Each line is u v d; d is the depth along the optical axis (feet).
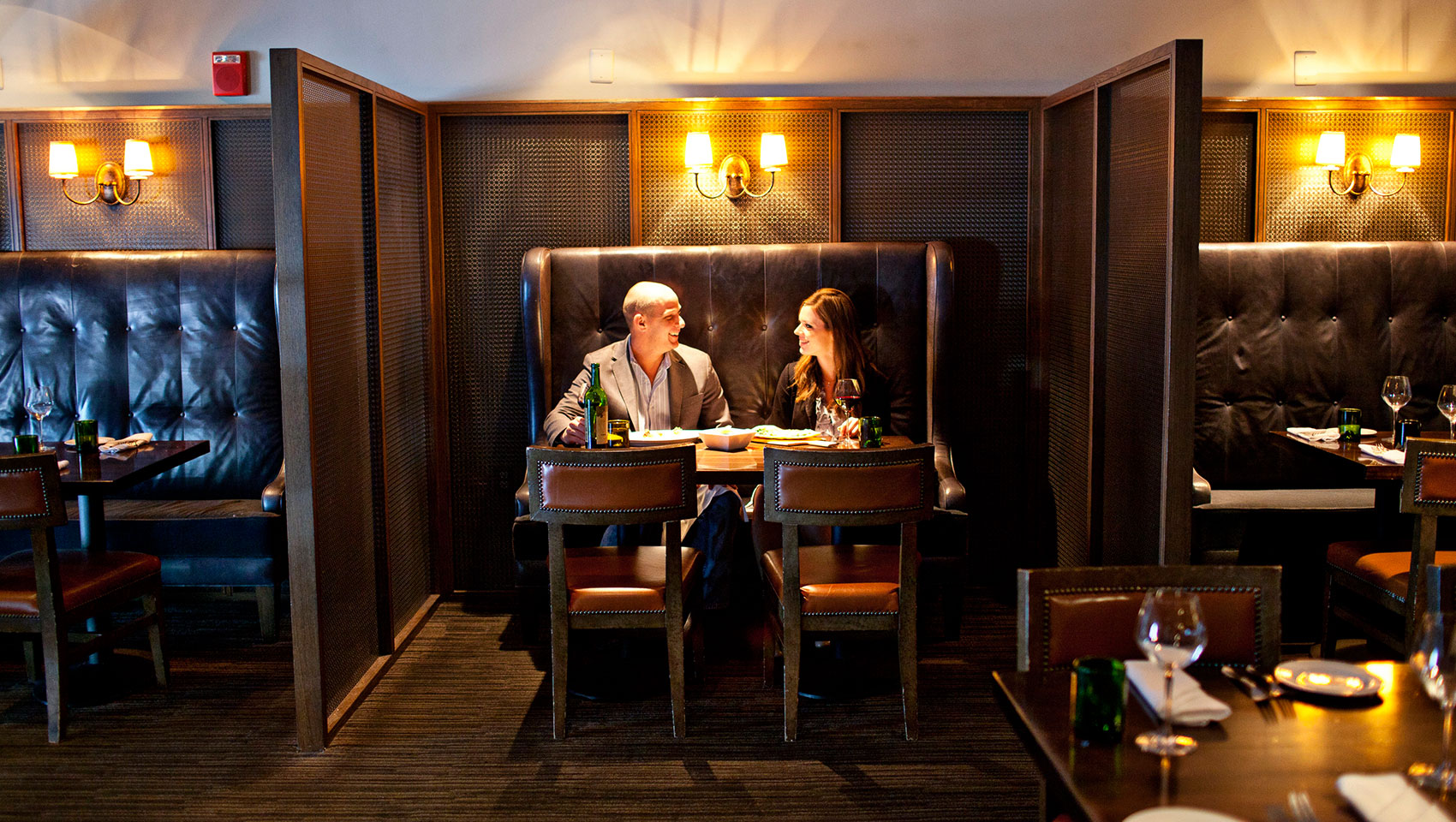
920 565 13.51
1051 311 15.31
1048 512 15.58
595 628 10.91
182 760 10.62
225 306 15.35
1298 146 15.88
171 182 16.11
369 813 9.54
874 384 14.33
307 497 10.56
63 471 11.74
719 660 13.33
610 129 15.87
